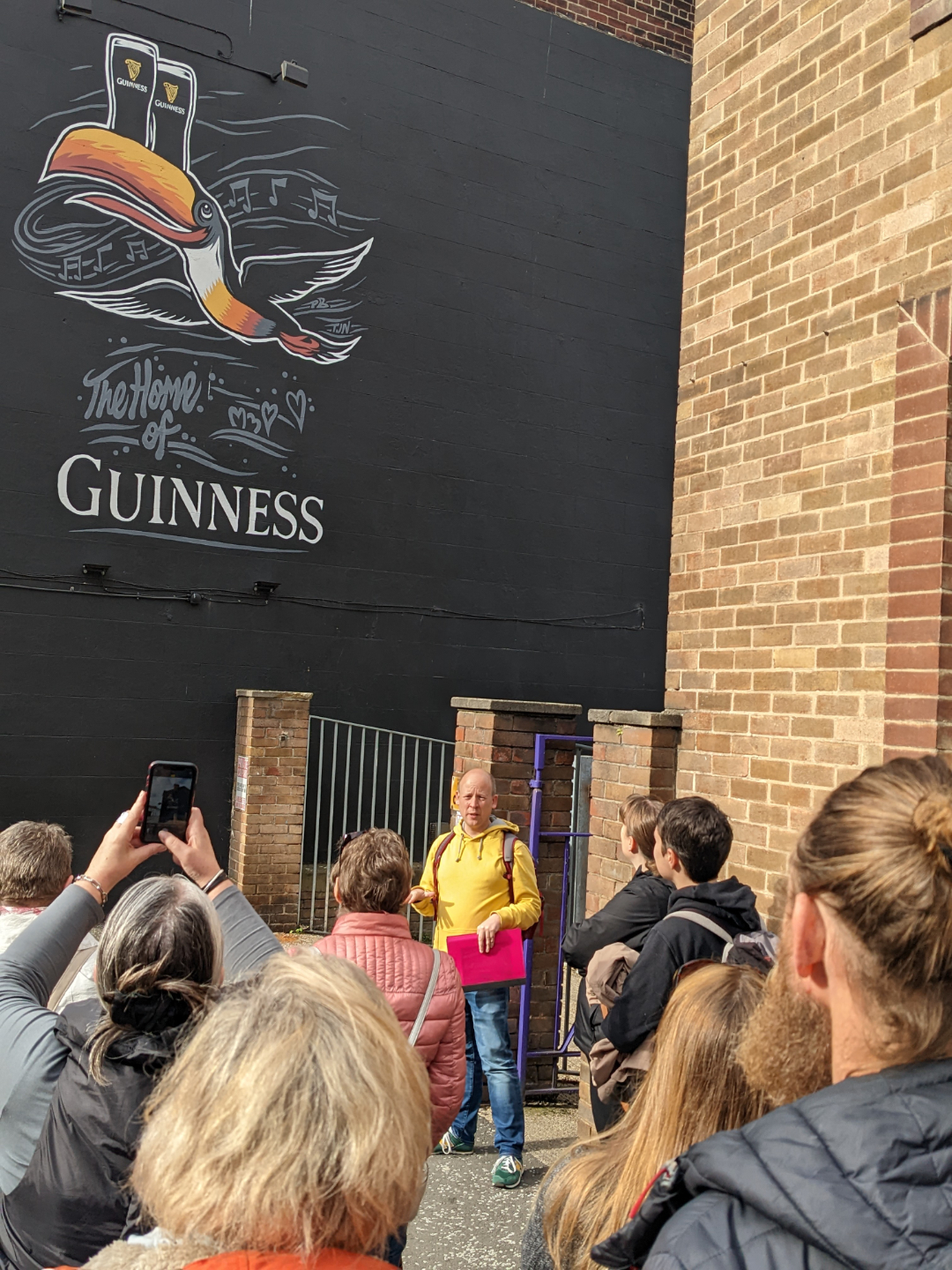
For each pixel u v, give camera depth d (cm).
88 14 809
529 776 531
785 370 402
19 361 787
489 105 983
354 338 918
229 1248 105
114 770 813
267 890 815
